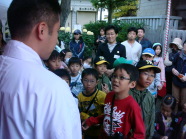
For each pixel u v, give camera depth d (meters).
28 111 0.73
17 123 0.73
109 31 3.45
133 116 1.59
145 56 3.72
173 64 3.67
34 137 0.73
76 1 18.45
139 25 8.72
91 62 4.55
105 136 1.76
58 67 2.58
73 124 0.78
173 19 7.80
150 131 1.89
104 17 18.97
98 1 11.39
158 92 4.26
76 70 2.82
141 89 1.93
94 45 8.16
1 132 0.76
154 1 10.00
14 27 0.83
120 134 1.59
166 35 6.02
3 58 0.83
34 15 0.80
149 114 1.88
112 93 1.81
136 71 1.67
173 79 3.64
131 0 12.62
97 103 2.17
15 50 0.82
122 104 1.66
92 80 2.13
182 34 5.98
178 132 2.31
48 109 0.73
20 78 0.76
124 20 11.25
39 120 0.72
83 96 2.22
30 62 0.81
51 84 0.76
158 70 1.90
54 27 0.87
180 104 3.58
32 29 0.82
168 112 2.30
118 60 2.70
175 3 8.76
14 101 0.74
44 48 0.87
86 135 2.17
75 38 5.77
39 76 0.77
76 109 0.82
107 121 1.75
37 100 0.73
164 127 2.30
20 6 0.81
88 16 19.19
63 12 6.73
